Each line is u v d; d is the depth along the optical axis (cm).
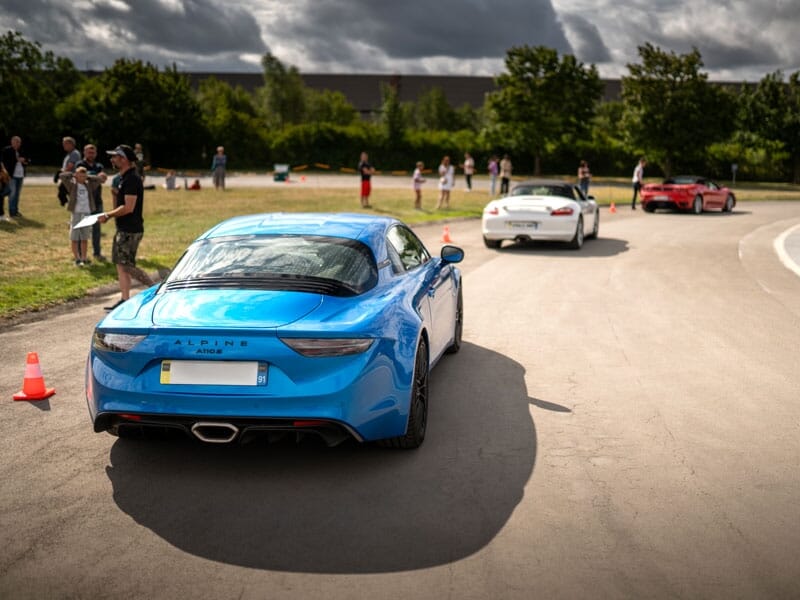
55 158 5547
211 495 381
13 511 361
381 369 396
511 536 338
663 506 370
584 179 2997
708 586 296
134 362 387
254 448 445
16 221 1656
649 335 764
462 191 3509
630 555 321
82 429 477
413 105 8288
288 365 375
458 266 1259
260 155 5959
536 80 5591
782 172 5947
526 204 1466
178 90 5712
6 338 722
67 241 1388
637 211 2744
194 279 444
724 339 746
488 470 415
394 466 420
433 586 296
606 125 6500
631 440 463
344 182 4272
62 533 339
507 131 5716
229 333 377
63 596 287
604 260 1351
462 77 13062
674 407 531
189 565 311
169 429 407
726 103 5159
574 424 493
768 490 389
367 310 414
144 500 375
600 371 627
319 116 8269
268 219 536
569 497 380
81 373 607
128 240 832
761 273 1204
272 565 311
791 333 775
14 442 454
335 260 462
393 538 336
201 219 1870
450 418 504
